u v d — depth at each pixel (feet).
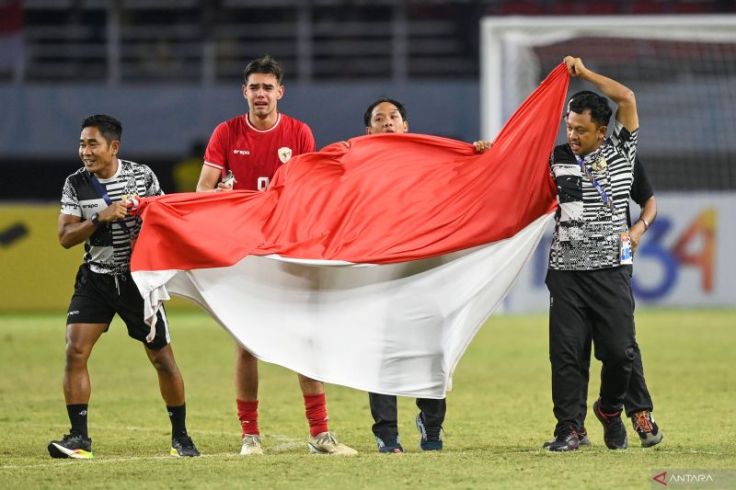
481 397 82.17
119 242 55.67
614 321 54.49
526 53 156.46
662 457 52.90
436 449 58.29
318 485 46.52
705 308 157.48
